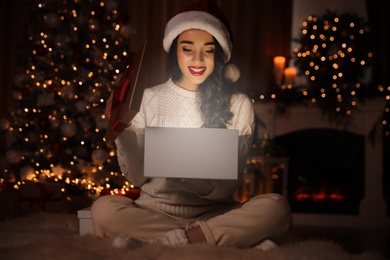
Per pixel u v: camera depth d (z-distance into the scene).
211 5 1.87
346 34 4.22
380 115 3.85
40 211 2.84
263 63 4.42
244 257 1.45
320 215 3.89
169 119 1.84
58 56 3.43
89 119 3.39
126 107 1.46
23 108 3.42
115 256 1.47
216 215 1.77
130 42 4.44
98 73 3.44
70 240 1.66
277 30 4.43
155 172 1.61
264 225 1.65
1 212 2.85
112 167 3.27
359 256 1.58
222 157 1.62
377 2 4.32
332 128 3.98
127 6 3.89
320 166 4.06
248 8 4.43
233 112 1.87
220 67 1.86
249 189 3.73
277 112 4.02
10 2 4.52
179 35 1.82
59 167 3.23
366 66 4.21
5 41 4.51
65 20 3.51
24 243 1.68
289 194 4.04
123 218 1.67
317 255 1.53
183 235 1.60
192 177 1.61
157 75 4.39
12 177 3.33
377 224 3.81
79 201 3.02
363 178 3.93
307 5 4.69
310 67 4.21
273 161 3.82
